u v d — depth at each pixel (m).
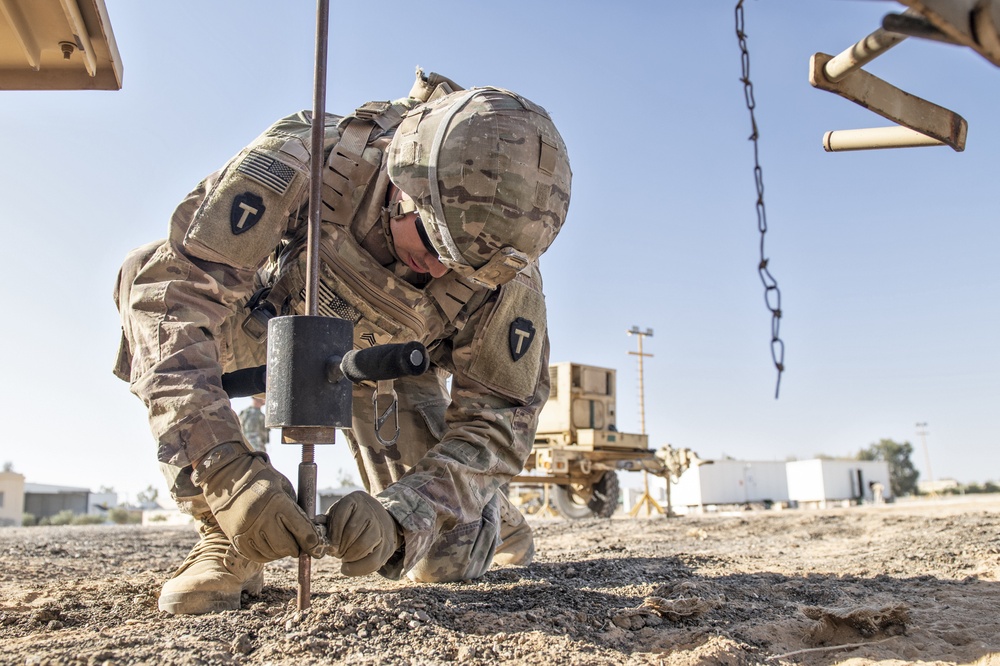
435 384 3.77
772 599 2.95
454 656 2.02
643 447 13.22
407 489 2.66
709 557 4.33
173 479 2.60
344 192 2.97
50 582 3.74
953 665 2.09
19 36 2.46
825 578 3.40
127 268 2.89
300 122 3.02
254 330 3.02
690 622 2.51
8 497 46.47
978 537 4.73
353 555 2.29
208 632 2.20
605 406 13.23
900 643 2.28
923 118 2.04
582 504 13.43
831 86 1.89
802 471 30.78
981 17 1.23
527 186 2.59
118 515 33.72
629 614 2.51
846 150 2.31
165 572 4.12
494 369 3.16
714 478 28.97
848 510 10.84
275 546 2.22
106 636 2.16
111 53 2.63
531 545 4.14
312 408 2.12
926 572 3.54
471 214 2.55
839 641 2.37
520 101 2.71
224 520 2.28
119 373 3.03
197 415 2.39
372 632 2.20
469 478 2.90
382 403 3.61
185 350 2.54
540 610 2.58
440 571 3.29
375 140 3.04
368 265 2.98
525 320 3.23
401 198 2.90
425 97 3.20
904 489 64.69
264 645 2.07
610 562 4.11
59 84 2.73
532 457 12.74
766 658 2.16
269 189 2.77
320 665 1.90
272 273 3.28
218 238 2.70
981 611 2.64
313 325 2.13
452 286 3.09
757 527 7.41
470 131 2.56
